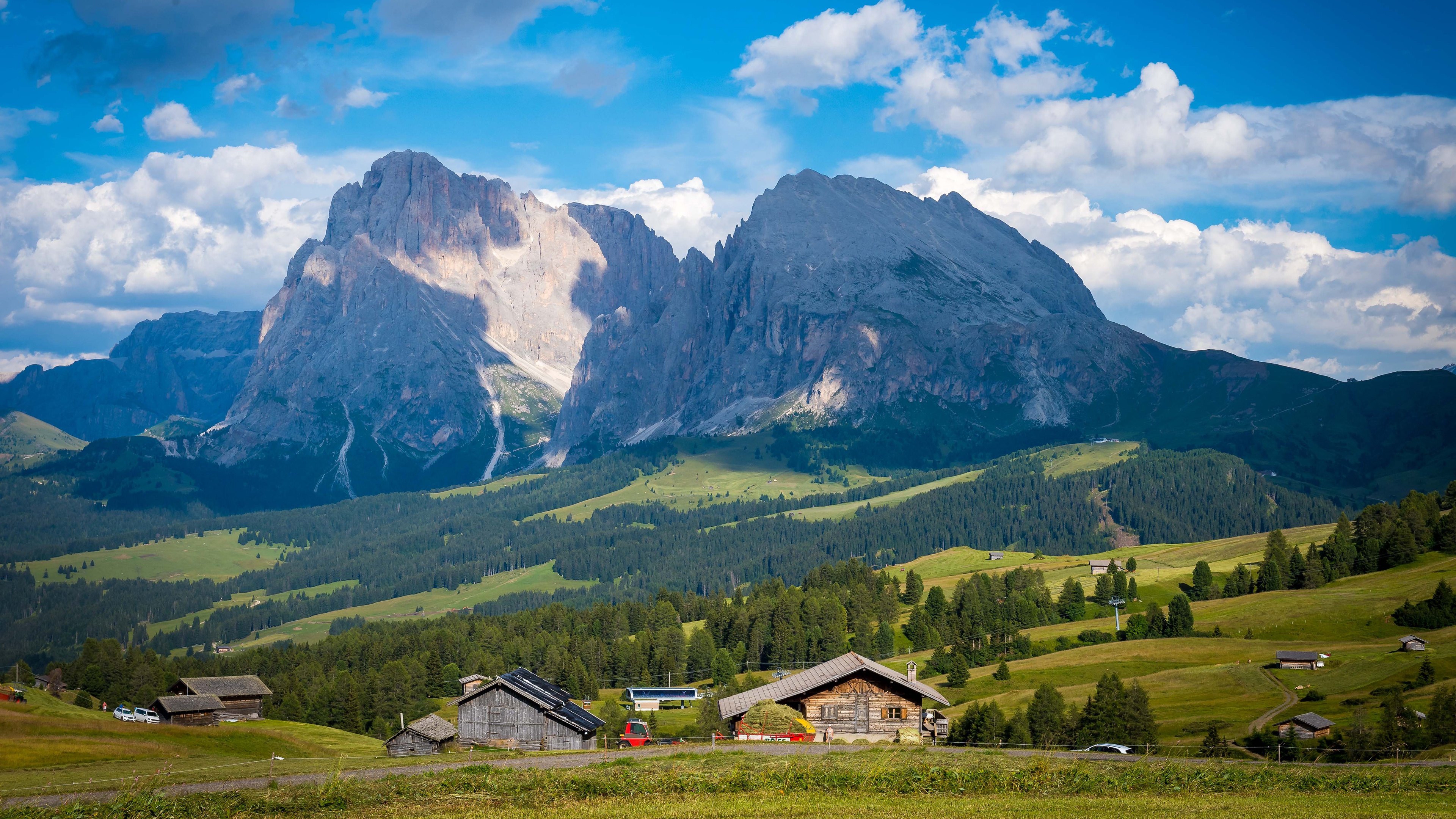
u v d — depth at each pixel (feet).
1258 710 445.37
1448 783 179.73
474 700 336.29
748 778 183.83
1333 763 216.33
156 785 201.67
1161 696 497.87
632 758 223.30
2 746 285.84
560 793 177.88
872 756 212.23
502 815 161.27
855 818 153.07
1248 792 176.96
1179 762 208.23
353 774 213.05
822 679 286.46
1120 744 355.56
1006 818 152.05
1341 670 506.89
